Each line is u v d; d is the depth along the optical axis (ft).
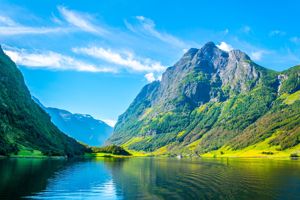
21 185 240.53
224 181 298.35
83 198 204.23
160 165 583.17
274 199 203.41
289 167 520.83
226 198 206.39
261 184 275.39
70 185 257.75
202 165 591.78
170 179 315.99
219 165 589.32
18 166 416.46
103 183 277.85
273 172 405.39
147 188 250.98
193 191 235.61
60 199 196.85
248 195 217.77
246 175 361.51
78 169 422.41
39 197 199.52
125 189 244.83
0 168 371.56
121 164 600.39
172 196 213.66
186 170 443.73
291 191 234.79
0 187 226.99
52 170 385.50
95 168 455.63
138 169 461.37
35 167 417.28
